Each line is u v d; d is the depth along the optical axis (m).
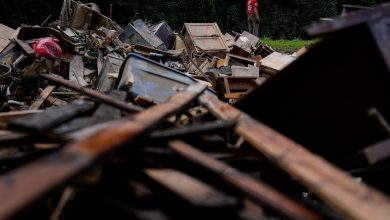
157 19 30.48
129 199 2.53
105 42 12.91
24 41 11.81
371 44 3.32
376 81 3.34
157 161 2.93
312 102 3.95
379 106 3.35
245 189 2.54
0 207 1.77
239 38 15.30
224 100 8.24
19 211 1.77
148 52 11.94
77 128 3.27
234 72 10.20
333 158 3.86
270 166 3.85
